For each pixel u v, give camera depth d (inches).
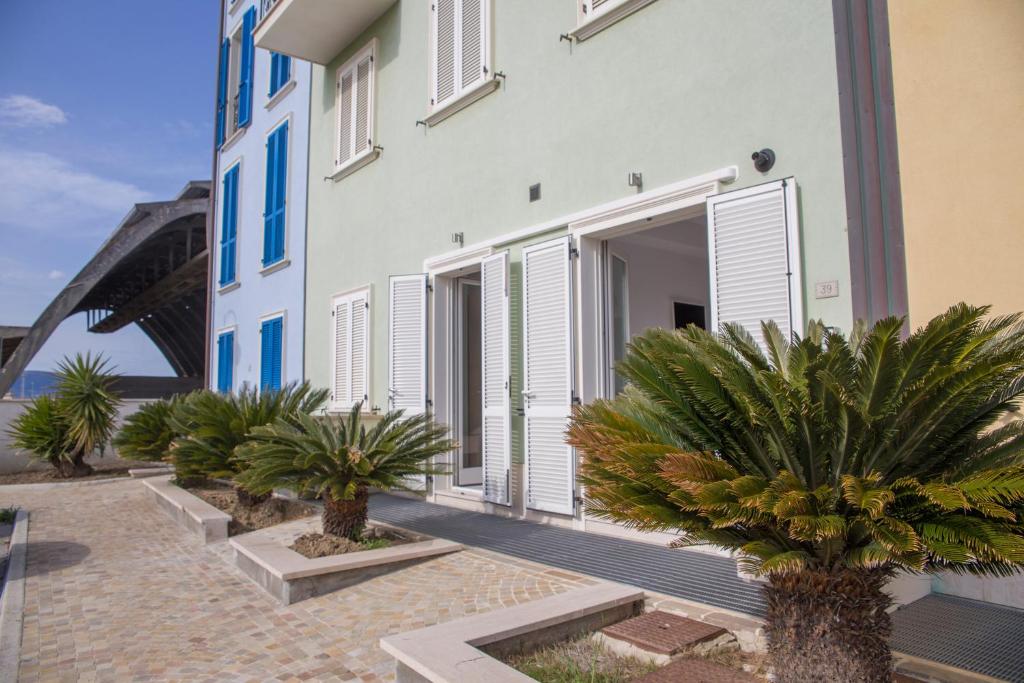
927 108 164.2
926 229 162.7
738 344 116.3
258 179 538.6
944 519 94.9
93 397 520.7
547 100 268.7
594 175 246.4
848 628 100.3
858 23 175.5
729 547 112.3
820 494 99.7
